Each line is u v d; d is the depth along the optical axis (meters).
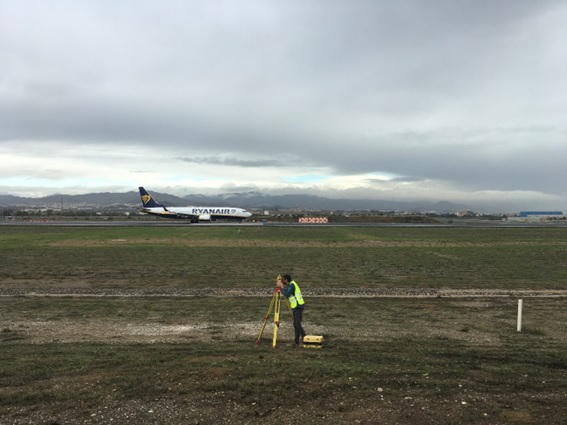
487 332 15.60
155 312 19.06
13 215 184.88
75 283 27.48
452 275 31.41
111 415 7.87
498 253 46.19
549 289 25.94
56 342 13.89
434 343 13.84
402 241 61.59
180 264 36.22
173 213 113.06
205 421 7.62
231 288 25.81
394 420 7.61
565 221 163.62
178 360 11.33
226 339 14.39
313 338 13.38
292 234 74.25
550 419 7.69
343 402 8.38
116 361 11.22
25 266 34.56
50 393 8.88
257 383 9.34
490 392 8.98
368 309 19.92
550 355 12.34
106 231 77.75
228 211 118.06
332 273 32.12
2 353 12.28
